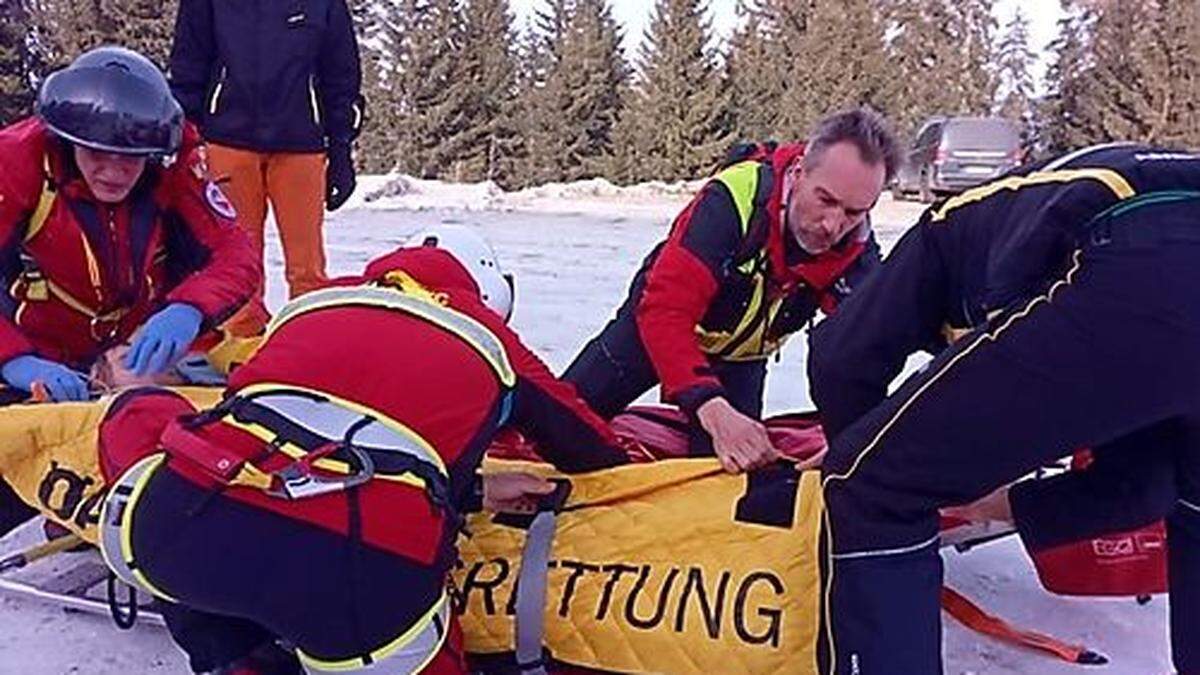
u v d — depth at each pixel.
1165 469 2.82
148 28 33.84
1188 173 2.46
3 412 3.28
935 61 41.69
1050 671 3.27
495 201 19.23
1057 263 2.48
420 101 35.53
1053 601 3.70
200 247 3.87
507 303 3.38
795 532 2.82
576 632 2.86
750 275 3.53
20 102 32.06
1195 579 2.73
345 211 16.95
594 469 3.06
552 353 7.01
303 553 2.47
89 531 3.08
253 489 2.50
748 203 3.42
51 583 3.70
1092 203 2.44
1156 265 2.38
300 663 2.71
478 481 3.02
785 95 35.88
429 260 2.86
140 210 3.76
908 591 2.58
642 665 2.82
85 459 3.18
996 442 2.47
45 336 3.81
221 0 5.48
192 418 2.64
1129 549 3.03
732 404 4.00
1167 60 34.84
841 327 2.88
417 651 2.56
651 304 3.38
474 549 2.99
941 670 2.61
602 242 13.41
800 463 3.08
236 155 5.56
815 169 3.29
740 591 2.79
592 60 35.53
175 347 3.57
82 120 3.41
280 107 5.55
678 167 34.91
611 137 35.81
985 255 2.61
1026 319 2.45
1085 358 2.39
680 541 2.88
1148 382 2.40
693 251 3.38
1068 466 3.42
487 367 2.69
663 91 34.78
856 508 2.61
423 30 35.22
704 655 2.78
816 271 3.52
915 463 2.54
